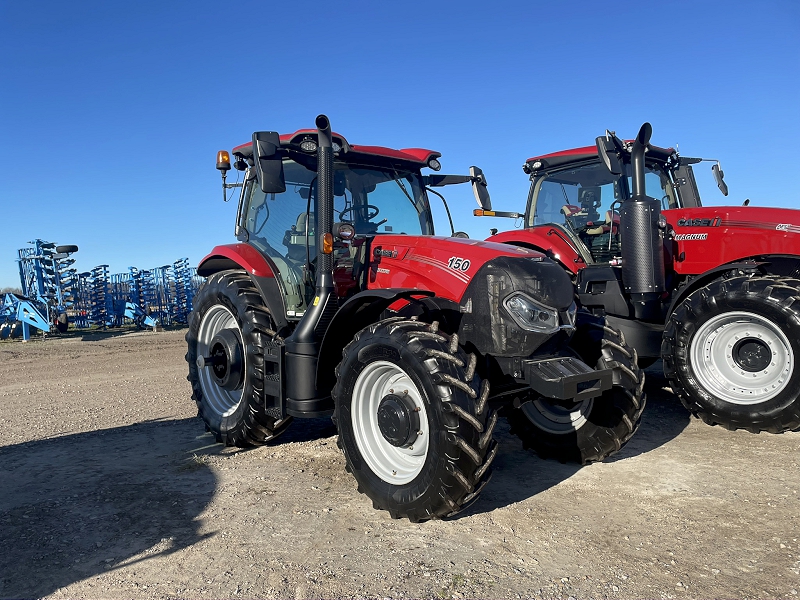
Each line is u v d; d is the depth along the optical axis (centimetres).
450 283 346
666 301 540
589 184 643
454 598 232
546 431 404
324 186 372
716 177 682
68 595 243
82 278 1809
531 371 312
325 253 374
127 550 282
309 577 252
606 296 550
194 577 255
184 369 905
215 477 386
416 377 295
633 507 319
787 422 426
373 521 310
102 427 534
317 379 368
